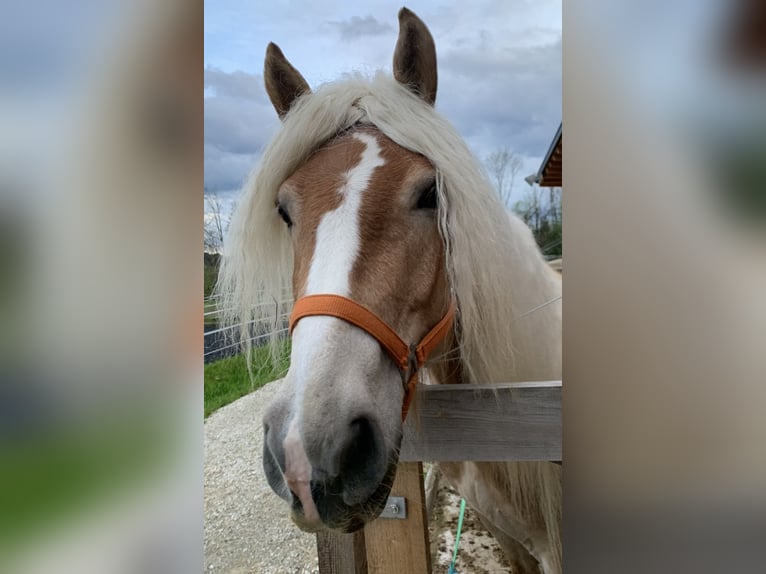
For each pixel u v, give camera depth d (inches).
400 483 48.8
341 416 26.8
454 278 35.9
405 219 33.0
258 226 38.3
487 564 80.3
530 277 45.4
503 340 38.3
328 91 37.2
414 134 34.4
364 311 29.7
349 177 33.3
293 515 27.6
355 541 40.3
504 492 47.4
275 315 41.7
